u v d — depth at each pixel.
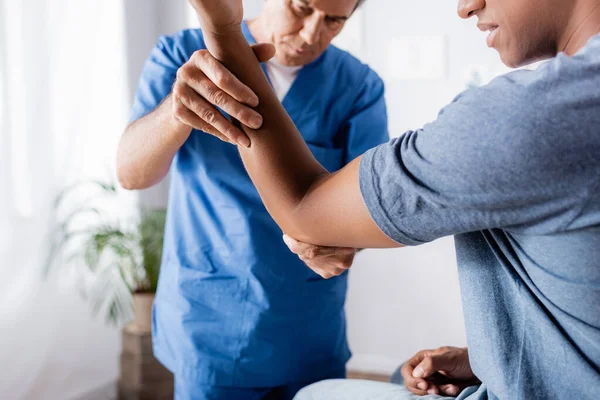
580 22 0.66
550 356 0.68
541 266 0.67
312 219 0.77
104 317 2.70
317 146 1.38
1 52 2.12
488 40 0.72
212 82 0.85
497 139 0.60
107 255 2.68
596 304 0.64
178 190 1.36
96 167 2.62
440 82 2.98
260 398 1.35
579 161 0.59
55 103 2.37
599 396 0.64
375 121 1.45
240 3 0.85
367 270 3.19
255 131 0.83
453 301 3.07
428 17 2.96
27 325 2.28
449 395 1.00
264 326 1.31
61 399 2.50
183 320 1.32
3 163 2.15
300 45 1.25
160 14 3.01
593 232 0.62
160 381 2.52
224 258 1.31
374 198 0.69
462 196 0.63
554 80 0.59
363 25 3.05
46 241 2.32
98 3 2.54
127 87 2.78
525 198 0.62
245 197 1.30
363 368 3.24
